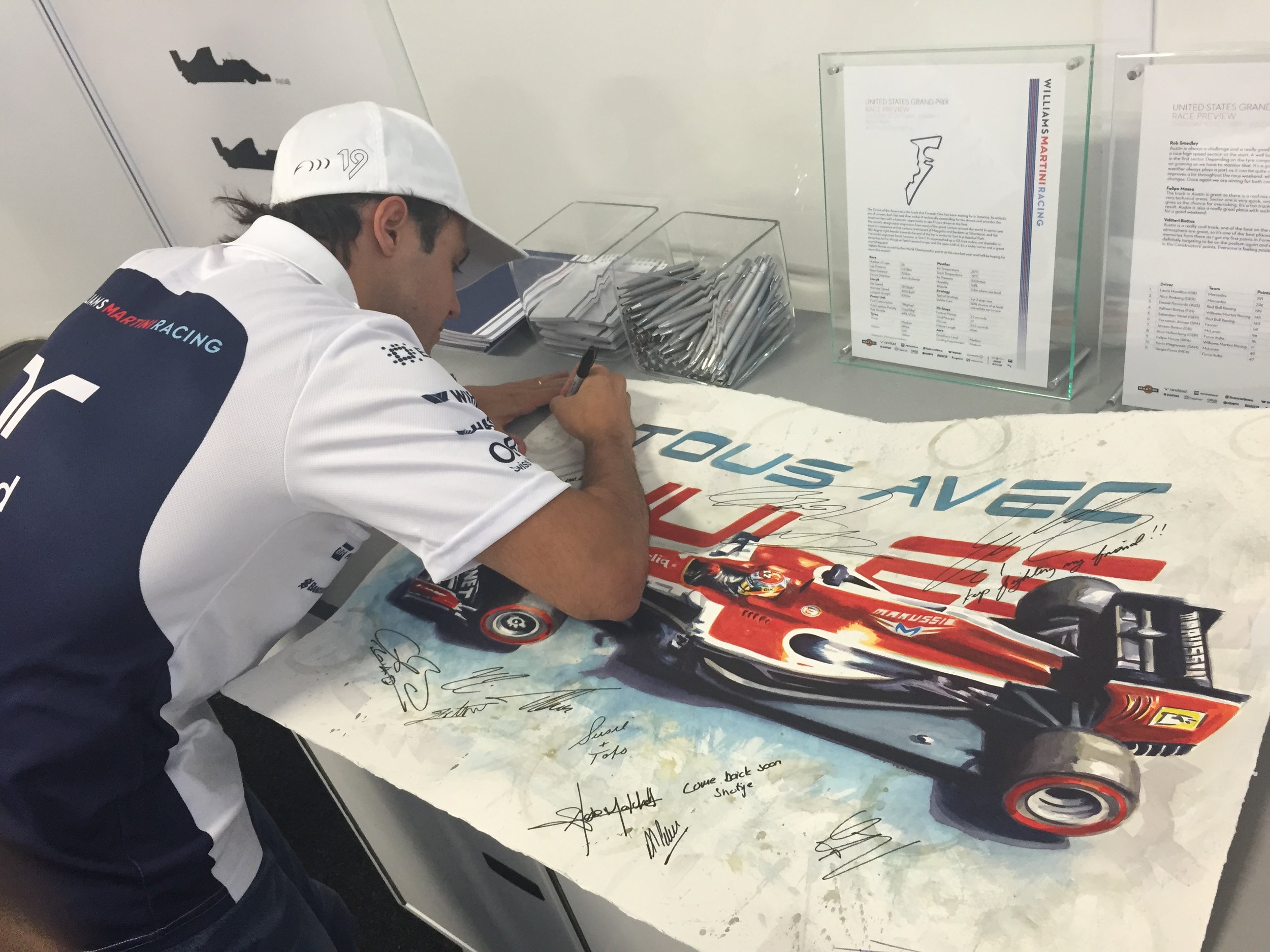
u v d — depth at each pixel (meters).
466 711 0.64
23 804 0.59
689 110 0.96
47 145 1.64
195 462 0.58
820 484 0.74
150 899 0.65
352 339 0.60
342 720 0.65
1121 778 0.48
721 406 0.86
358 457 0.58
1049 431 0.71
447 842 0.78
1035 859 0.46
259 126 1.39
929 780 0.51
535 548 0.63
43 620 0.58
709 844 0.51
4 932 0.60
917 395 0.82
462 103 1.15
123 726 0.61
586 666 0.65
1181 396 0.72
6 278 1.86
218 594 0.64
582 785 0.56
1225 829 0.45
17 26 1.50
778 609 0.64
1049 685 0.54
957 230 0.75
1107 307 0.73
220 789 0.70
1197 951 0.41
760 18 0.85
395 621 0.73
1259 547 0.57
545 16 1.00
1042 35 0.72
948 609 0.60
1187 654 0.53
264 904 0.73
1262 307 0.64
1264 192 0.61
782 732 0.56
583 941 0.71
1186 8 0.65
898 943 0.44
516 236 1.24
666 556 0.71
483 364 1.07
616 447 0.78
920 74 0.71
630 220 1.09
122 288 0.70
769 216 0.98
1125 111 0.64
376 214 0.73
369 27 1.15
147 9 1.36
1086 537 0.62
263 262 0.68
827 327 0.97
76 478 0.59
